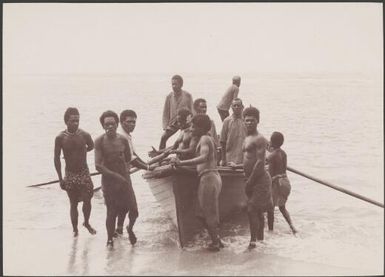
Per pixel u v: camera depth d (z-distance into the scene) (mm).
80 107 27641
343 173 14047
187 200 8562
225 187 8969
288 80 42031
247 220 10000
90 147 9320
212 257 8062
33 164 15586
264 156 8359
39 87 36094
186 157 8680
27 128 21109
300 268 7562
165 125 11406
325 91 33656
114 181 8438
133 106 28312
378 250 8328
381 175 13836
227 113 11828
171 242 8875
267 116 24578
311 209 10914
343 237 9078
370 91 26250
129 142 9070
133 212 8602
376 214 10539
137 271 7520
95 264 7848
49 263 7895
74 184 9078
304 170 14562
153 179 9312
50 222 10242
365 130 20250
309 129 20781
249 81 42312
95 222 10266
